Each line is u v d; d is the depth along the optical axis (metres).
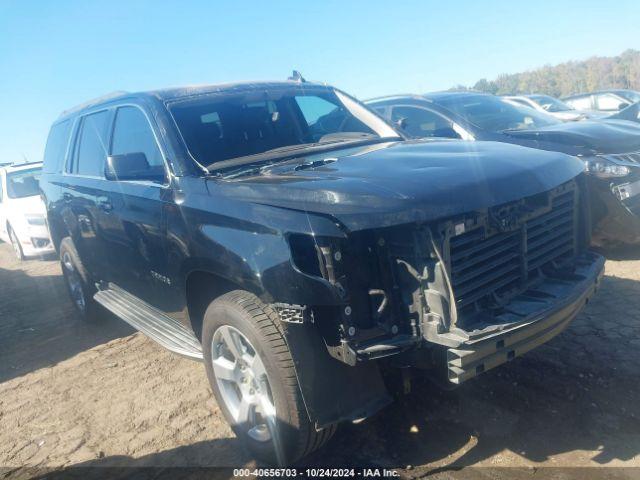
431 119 6.66
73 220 4.90
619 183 4.98
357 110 4.53
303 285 2.33
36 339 5.53
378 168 2.80
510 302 2.66
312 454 2.92
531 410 3.08
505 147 3.24
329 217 2.35
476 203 2.44
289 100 4.16
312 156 3.52
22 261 10.53
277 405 2.58
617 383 3.24
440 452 2.81
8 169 10.74
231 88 4.03
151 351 4.75
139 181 3.67
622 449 2.66
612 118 7.53
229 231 2.68
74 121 5.21
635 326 3.95
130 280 4.10
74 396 4.02
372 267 2.46
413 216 2.31
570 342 3.81
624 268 5.16
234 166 3.32
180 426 3.39
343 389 2.52
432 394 3.34
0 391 4.32
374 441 2.97
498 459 2.70
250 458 2.97
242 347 2.86
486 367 2.34
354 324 2.40
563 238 3.11
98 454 3.19
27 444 3.42
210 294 3.25
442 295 2.34
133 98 3.94
